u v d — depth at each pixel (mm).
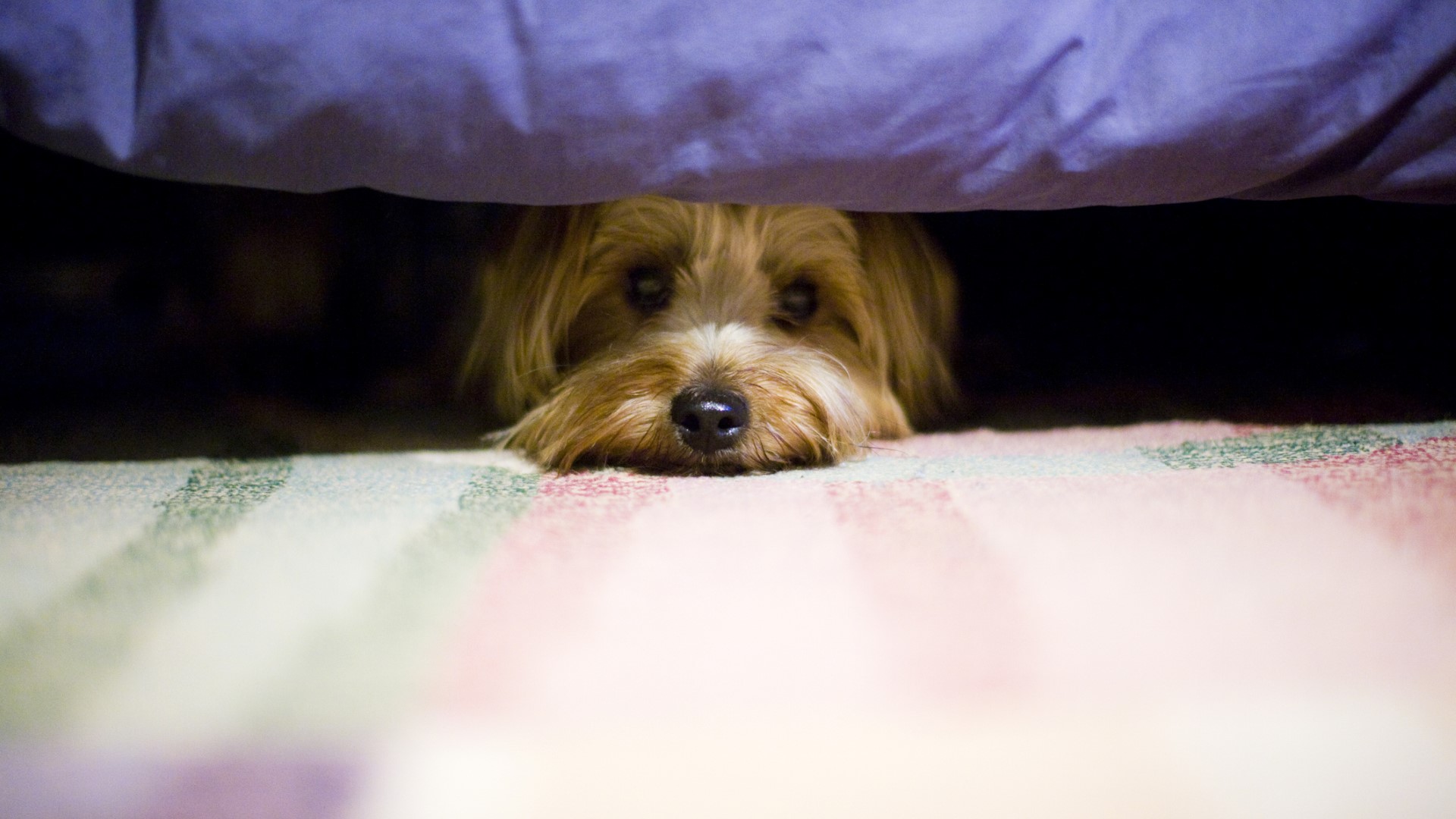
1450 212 1909
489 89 1127
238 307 2074
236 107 1129
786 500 1095
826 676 667
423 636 722
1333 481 1070
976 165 1198
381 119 1135
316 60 1116
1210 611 748
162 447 1496
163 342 2076
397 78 1122
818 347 1777
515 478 1278
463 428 1771
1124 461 1266
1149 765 574
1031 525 954
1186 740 596
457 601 782
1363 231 2037
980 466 1279
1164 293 2273
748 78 1139
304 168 1175
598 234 1776
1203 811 538
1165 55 1179
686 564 865
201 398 1929
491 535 951
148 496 1127
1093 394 2010
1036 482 1140
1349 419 1511
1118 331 2295
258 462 1375
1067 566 842
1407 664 668
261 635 724
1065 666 674
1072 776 567
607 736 605
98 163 1175
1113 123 1182
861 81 1146
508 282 1814
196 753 588
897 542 913
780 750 592
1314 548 864
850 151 1170
